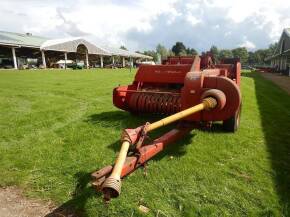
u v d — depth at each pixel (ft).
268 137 18.66
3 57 152.76
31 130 19.77
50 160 14.43
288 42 115.44
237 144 17.03
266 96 40.52
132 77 76.43
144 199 10.96
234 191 11.65
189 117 15.05
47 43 158.61
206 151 15.75
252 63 394.73
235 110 14.26
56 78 70.13
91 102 31.58
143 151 11.27
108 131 19.30
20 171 13.30
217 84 14.53
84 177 12.70
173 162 14.12
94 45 178.09
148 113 22.07
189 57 24.43
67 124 21.34
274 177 12.91
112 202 10.70
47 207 10.69
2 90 42.93
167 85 22.15
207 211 10.33
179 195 11.28
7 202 10.97
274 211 10.29
